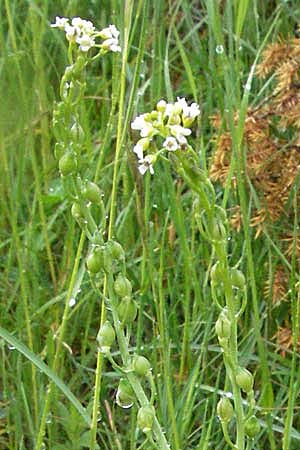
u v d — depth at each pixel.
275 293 0.24
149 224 0.23
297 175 0.22
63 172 0.14
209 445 0.20
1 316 0.24
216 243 0.13
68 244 0.25
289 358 0.23
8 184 0.22
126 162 0.25
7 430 0.22
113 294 0.14
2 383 0.24
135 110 0.25
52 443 0.22
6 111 0.27
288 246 0.24
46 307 0.23
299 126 0.24
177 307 0.25
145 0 0.20
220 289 0.19
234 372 0.14
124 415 0.23
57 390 0.22
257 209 0.24
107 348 0.14
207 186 0.12
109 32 0.15
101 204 0.15
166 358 0.19
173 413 0.18
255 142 0.24
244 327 0.23
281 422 0.21
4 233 0.26
